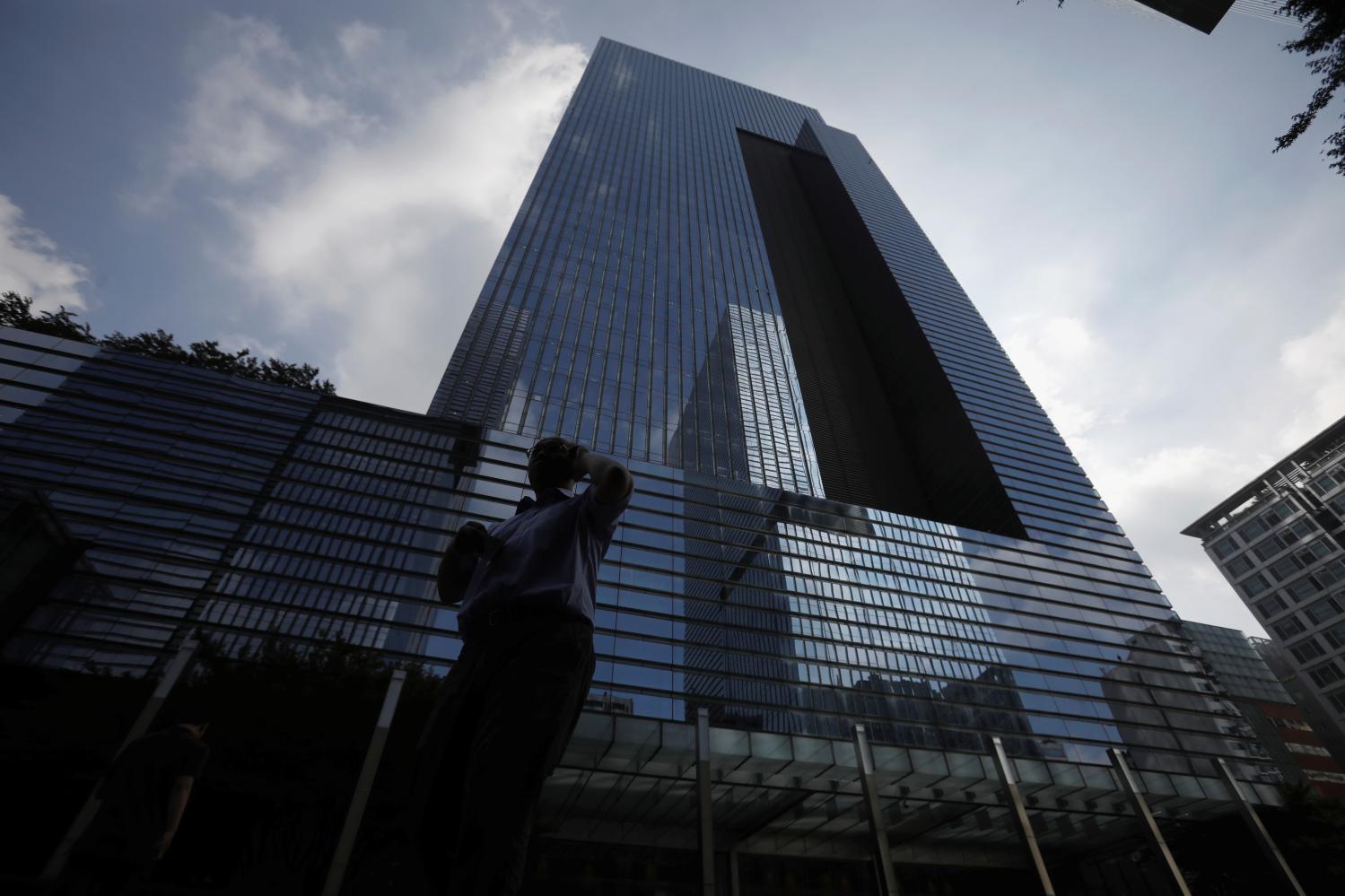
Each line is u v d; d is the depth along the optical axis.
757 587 36.44
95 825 4.46
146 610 24.25
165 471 29.28
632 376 50.69
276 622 25.58
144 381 32.88
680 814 29.12
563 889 26.12
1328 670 81.50
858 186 97.56
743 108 114.12
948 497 60.06
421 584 28.91
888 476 65.75
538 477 2.91
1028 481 54.78
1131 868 35.44
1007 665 37.94
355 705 23.16
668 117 95.00
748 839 30.62
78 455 28.38
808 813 29.73
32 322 35.97
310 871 19.64
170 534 27.08
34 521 22.95
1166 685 40.59
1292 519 90.38
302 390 36.31
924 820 31.55
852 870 31.41
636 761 25.09
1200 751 36.62
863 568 40.62
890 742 31.19
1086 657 40.50
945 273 83.31
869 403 74.44
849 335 83.81
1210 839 34.38
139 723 20.02
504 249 58.28
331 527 30.02
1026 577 45.00
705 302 62.94
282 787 21.02
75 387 31.11
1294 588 87.75
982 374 66.62
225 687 22.16
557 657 2.01
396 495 32.75
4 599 21.66
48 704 20.61
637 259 64.12
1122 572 48.84
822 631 35.53
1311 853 32.31
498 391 44.06
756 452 49.88
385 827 21.11
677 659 31.03
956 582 42.31
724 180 85.44
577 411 45.25
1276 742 39.41
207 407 33.06
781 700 31.11
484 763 1.73
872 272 83.19
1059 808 31.61
